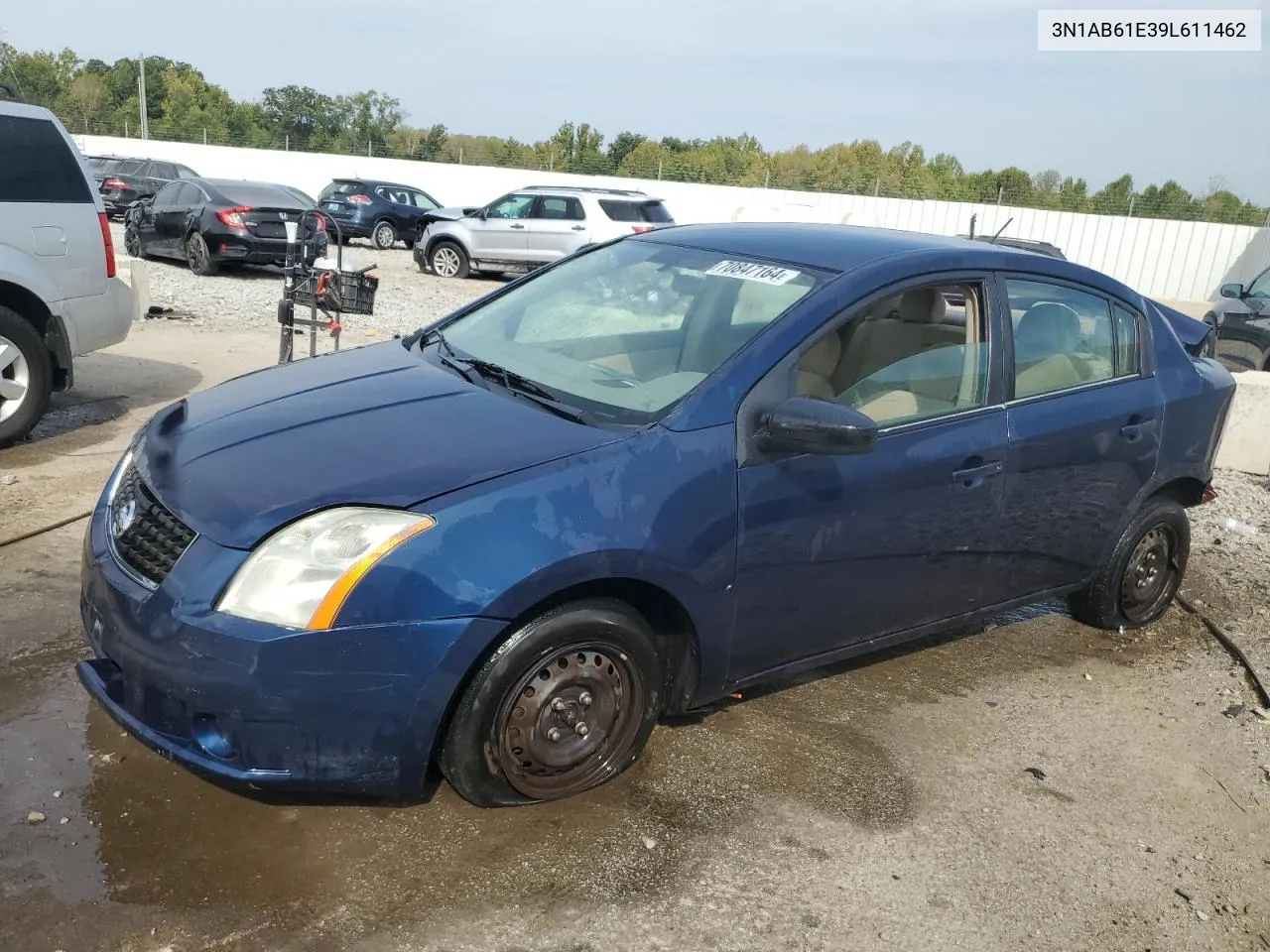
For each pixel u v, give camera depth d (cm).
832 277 351
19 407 601
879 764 353
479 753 285
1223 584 561
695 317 354
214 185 1525
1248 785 367
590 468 289
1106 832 330
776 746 356
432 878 275
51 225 612
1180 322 530
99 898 256
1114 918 291
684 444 304
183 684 260
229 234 1476
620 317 373
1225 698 431
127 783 302
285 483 279
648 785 325
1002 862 309
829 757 354
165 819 288
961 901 290
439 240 1891
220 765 262
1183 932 288
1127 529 455
